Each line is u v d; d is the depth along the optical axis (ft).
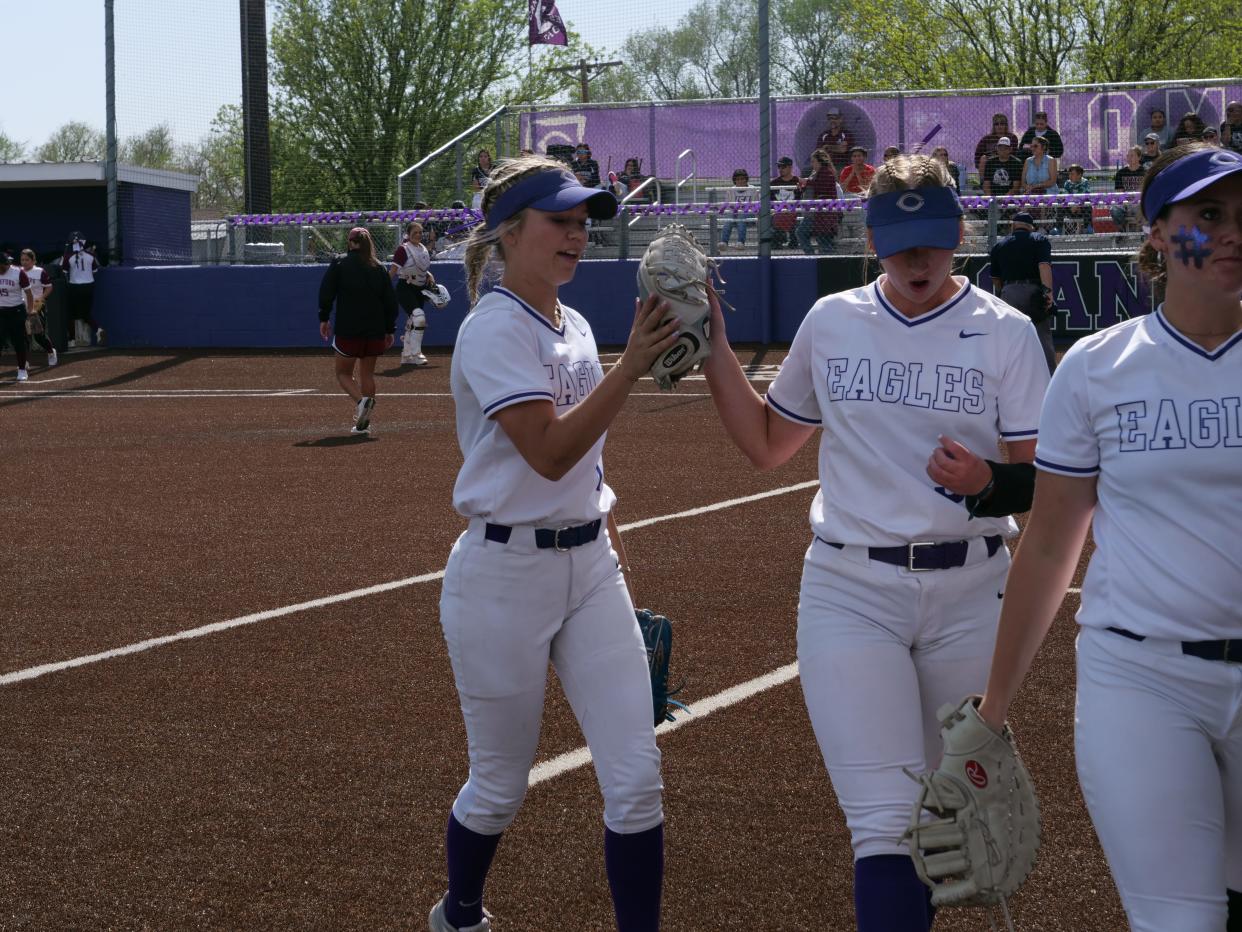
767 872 12.35
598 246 73.20
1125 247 65.62
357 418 43.27
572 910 11.79
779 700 16.96
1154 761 7.86
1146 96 71.05
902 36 127.54
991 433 10.04
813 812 13.64
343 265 42.50
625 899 10.61
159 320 78.69
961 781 8.71
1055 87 71.87
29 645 20.04
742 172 75.72
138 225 86.33
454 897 11.17
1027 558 8.57
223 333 77.92
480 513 10.52
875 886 9.24
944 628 9.98
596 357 11.13
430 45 110.73
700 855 12.73
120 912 11.82
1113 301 64.44
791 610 21.02
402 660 18.98
